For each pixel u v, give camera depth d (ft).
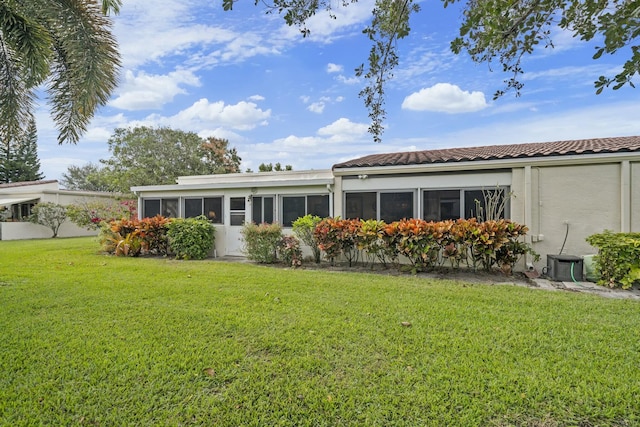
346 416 8.55
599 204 25.67
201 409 8.82
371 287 21.68
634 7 7.68
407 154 39.47
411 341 12.77
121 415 8.59
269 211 37.35
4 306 17.29
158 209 43.27
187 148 92.32
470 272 27.30
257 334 13.52
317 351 12.00
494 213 27.96
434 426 8.14
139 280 23.81
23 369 10.78
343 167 32.73
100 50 21.61
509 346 12.32
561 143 35.47
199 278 24.70
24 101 22.48
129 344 12.59
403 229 27.35
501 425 8.16
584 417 8.39
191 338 13.16
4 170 120.88
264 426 8.25
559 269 24.26
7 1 18.21
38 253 40.57
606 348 12.03
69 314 16.06
